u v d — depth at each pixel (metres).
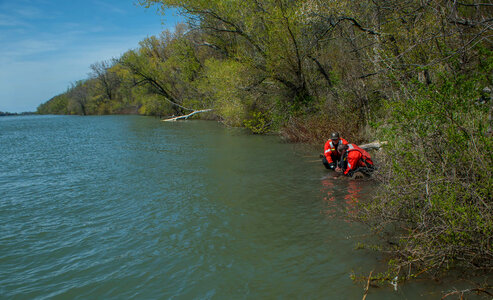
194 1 15.48
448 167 3.62
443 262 3.51
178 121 30.33
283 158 10.30
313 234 4.64
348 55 12.46
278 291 3.37
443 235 3.30
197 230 5.02
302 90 14.90
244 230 4.95
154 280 3.71
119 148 14.05
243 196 6.61
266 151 11.67
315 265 3.82
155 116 43.47
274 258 4.05
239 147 12.91
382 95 9.07
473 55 4.73
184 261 4.09
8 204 6.68
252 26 14.80
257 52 15.58
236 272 3.79
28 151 14.58
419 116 3.82
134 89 40.16
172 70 33.84
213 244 4.53
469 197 3.31
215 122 26.31
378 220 4.46
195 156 11.34
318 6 9.76
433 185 3.54
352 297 3.17
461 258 3.40
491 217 3.12
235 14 15.12
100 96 69.94
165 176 8.54
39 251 4.54
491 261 3.32
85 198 6.90
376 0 7.58
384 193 4.23
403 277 3.38
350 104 11.83
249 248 4.36
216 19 17.00
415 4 5.88
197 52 28.62
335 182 7.25
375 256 3.88
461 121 3.75
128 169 9.60
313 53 14.27
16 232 5.21
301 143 12.99
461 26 5.21
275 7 13.30
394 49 6.86
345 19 9.96
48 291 3.58
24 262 4.23
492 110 3.82
